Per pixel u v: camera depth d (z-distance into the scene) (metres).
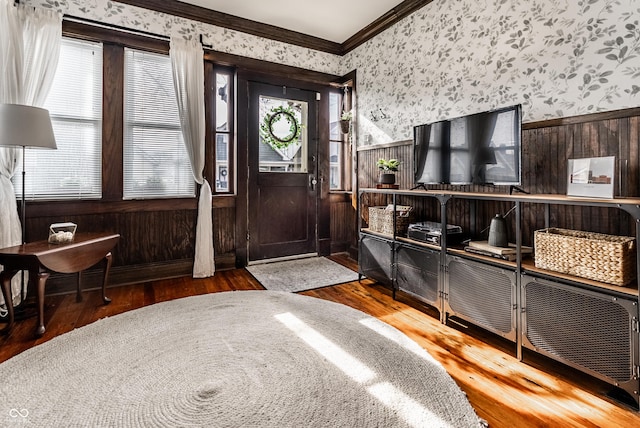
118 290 2.98
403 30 3.33
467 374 1.68
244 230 3.79
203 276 3.37
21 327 2.20
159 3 3.18
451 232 2.34
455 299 2.19
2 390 1.50
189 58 3.28
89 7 2.92
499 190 2.44
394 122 3.46
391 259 2.77
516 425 1.33
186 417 1.33
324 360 1.77
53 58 2.72
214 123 3.63
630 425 1.32
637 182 1.77
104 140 3.01
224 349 1.88
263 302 2.65
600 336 1.49
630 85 1.79
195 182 3.46
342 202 4.45
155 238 3.30
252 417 1.33
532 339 1.75
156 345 1.93
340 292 2.94
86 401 1.43
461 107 2.74
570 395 1.52
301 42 4.00
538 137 2.21
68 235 2.32
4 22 2.50
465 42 2.69
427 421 1.32
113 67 3.03
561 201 1.63
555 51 2.11
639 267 1.36
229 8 3.37
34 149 2.77
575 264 1.61
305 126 4.17
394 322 2.31
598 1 1.91
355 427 1.28
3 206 2.45
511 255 1.92
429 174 2.71
